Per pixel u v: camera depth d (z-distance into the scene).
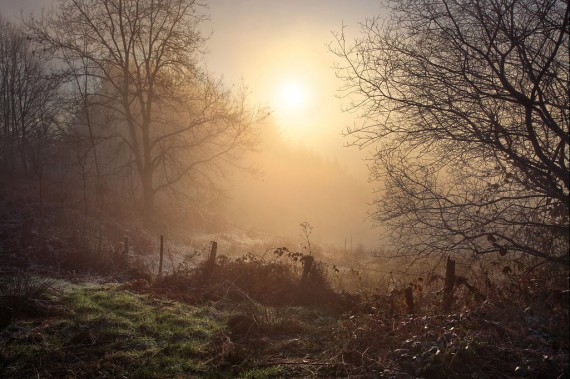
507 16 6.69
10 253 14.20
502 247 6.62
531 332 6.07
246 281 11.84
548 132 6.88
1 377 6.37
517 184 6.83
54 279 12.02
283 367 6.63
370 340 7.05
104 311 9.16
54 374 6.51
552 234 6.44
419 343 6.41
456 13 7.04
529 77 6.68
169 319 8.84
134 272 13.73
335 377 6.24
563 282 6.39
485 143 6.88
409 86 7.40
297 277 11.92
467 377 5.69
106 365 6.73
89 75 28.06
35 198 26.06
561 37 6.21
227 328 8.34
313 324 8.94
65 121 31.84
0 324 8.12
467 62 6.89
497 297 7.05
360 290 11.48
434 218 7.17
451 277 7.63
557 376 5.32
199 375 6.50
